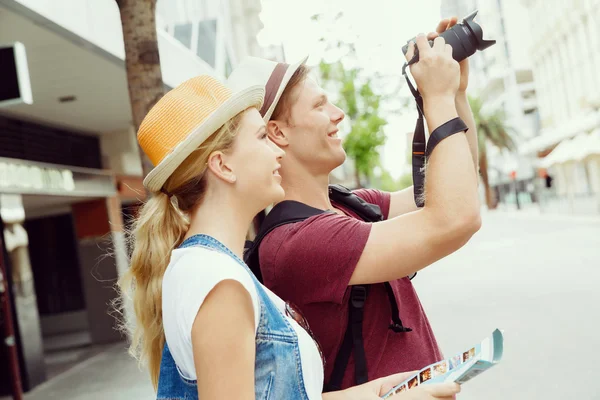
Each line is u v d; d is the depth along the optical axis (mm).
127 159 14258
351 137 31203
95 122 12711
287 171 1893
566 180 36625
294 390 1349
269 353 1325
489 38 1721
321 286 1629
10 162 9523
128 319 1713
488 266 15914
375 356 1736
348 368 1727
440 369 1424
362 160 31984
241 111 1454
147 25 3945
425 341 1876
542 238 21781
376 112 31062
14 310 9742
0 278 7590
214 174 1425
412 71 1660
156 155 1475
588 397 4934
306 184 1892
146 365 1585
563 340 6883
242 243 1449
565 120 40125
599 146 25141
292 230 1676
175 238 1460
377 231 1591
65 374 10781
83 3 7062
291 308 1608
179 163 1407
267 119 1864
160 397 1372
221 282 1233
